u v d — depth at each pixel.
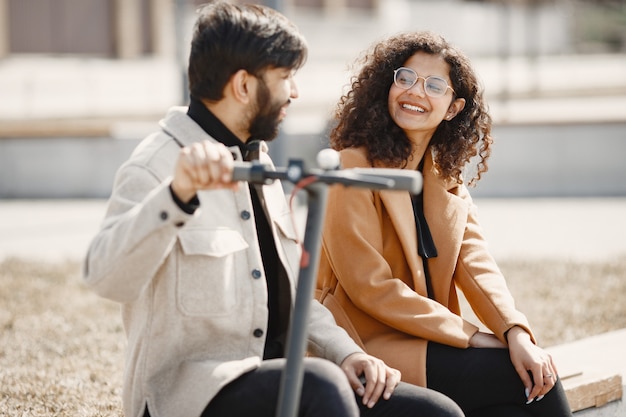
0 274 7.18
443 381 3.09
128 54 25.98
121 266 2.33
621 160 12.74
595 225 9.98
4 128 13.10
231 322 2.60
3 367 4.66
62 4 25.59
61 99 18.22
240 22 2.56
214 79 2.58
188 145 2.61
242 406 2.49
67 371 4.61
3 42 24.59
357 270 3.18
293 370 2.25
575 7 35.03
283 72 2.61
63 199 12.90
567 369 4.04
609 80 20.53
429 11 32.69
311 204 2.28
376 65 3.40
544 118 12.88
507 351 3.14
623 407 4.11
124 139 13.12
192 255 2.53
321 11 30.45
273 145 8.18
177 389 2.55
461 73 3.37
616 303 6.36
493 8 33.81
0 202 12.56
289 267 2.79
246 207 2.66
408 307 3.13
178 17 10.75
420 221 3.36
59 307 6.09
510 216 10.67
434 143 3.46
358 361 2.78
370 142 3.35
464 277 3.34
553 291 6.68
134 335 2.62
